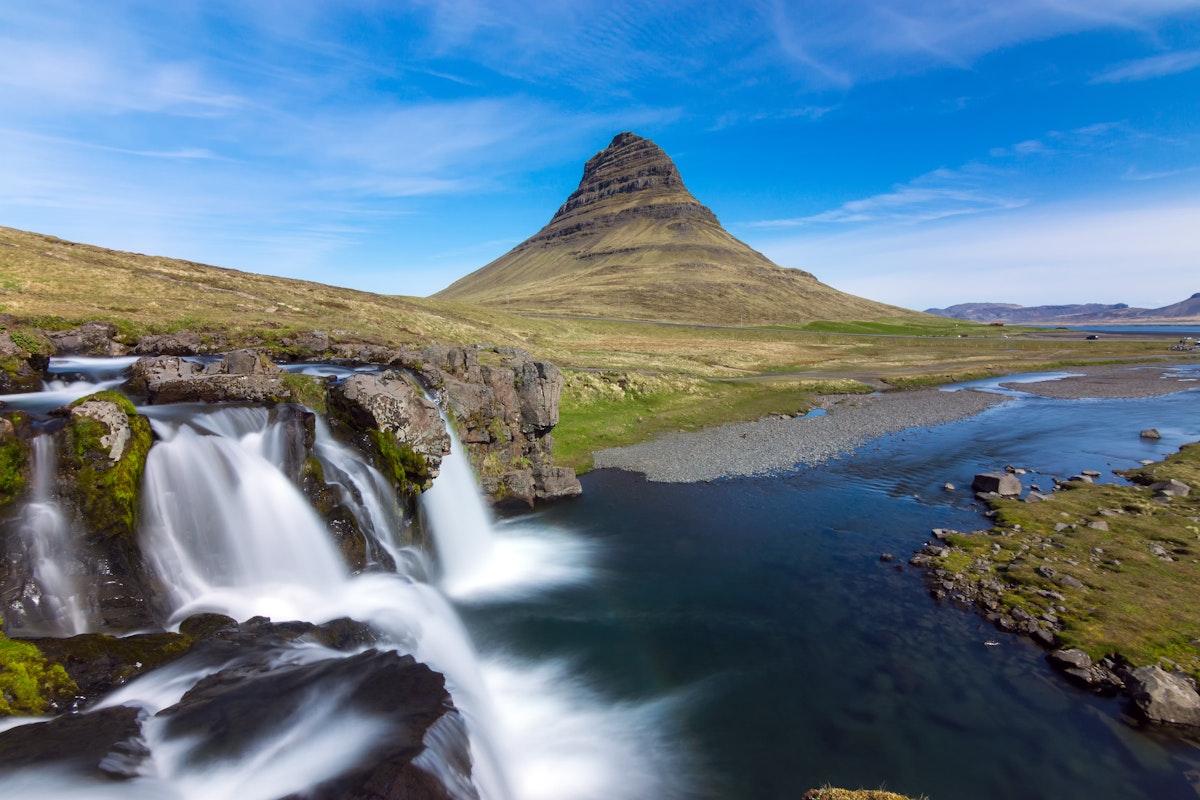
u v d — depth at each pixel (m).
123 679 12.03
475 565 27.45
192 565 16.94
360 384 23.95
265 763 10.04
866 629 20.81
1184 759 14.45
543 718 16.72
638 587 24.95
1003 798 13.58
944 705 16.77
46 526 14.27
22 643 12.22
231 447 19.23
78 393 22.94
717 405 65.56
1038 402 70.44
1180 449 42.53
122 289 53.94
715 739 15.81
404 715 11.92
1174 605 20.22
